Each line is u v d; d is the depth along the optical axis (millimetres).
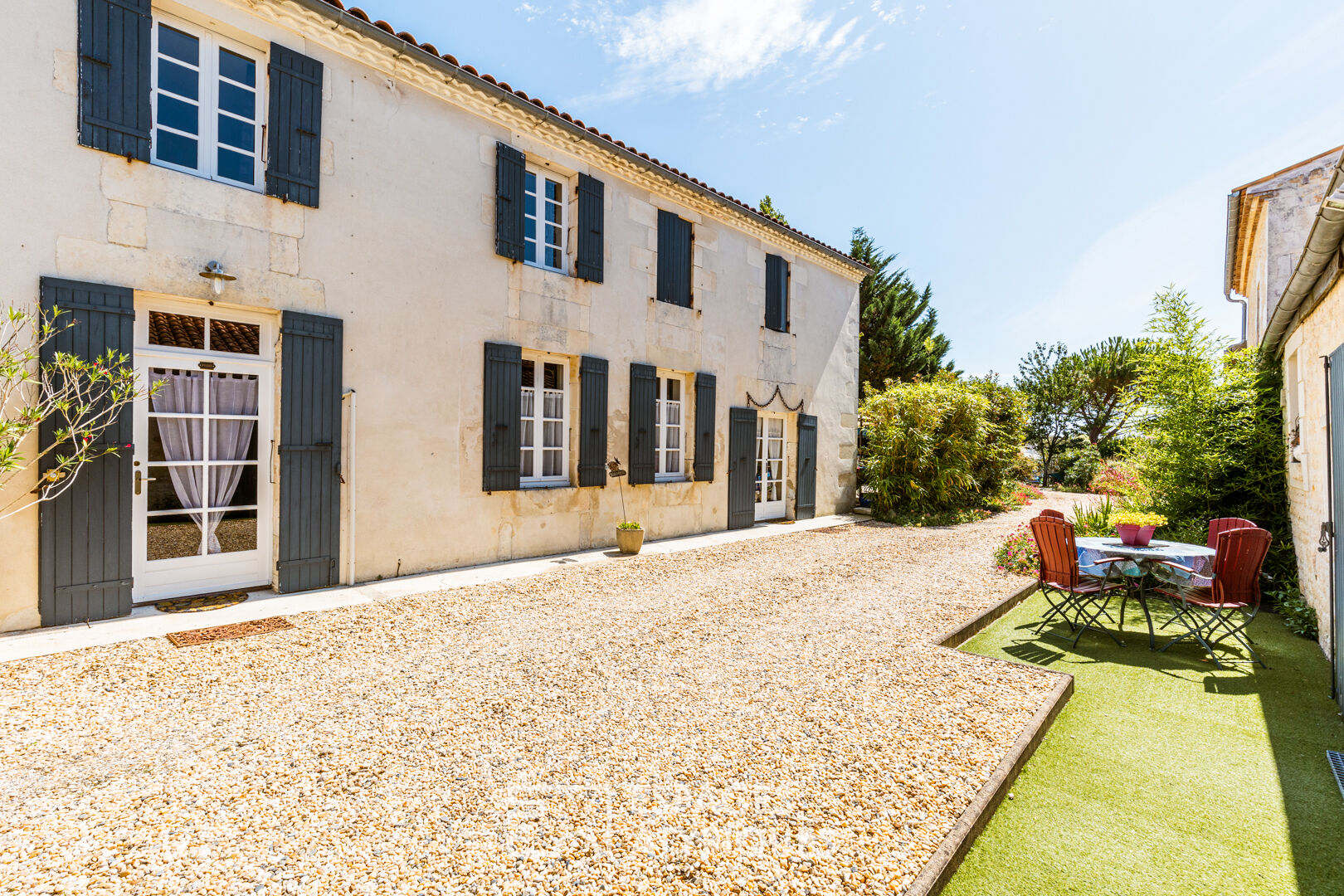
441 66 5727
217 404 4801
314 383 5059
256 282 4785
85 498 4047
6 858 1818
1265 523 6195
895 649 4035
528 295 6734
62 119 3988
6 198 3805
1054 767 2684
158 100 4551
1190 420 6695
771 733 2809
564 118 6949
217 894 1694
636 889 1765
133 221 4242
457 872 1818
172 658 3543
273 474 5012
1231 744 2896
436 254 5930
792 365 10734
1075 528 7832
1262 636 4656
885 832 2070
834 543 8492
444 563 6059
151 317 4531
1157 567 4594
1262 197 8641
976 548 8055
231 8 4660
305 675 3373
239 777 2330
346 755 2527
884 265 19547
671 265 8531
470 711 2990
